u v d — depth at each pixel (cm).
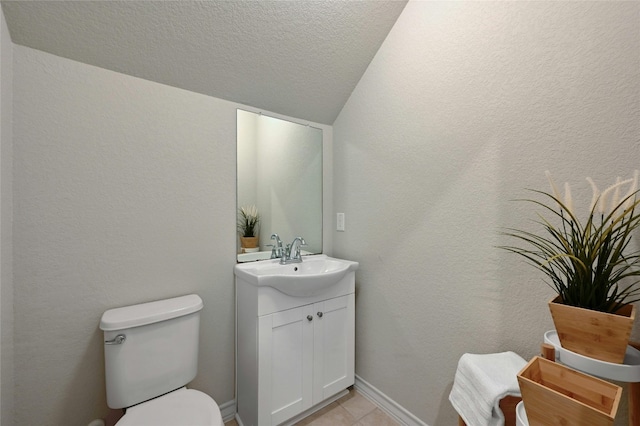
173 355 120
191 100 143
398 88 151
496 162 112
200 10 118
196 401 109
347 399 169
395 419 153
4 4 94
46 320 110
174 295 139
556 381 66
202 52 131
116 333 108
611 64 85
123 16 110
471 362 97
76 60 114
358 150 178
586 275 69
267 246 172
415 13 142
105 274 122
